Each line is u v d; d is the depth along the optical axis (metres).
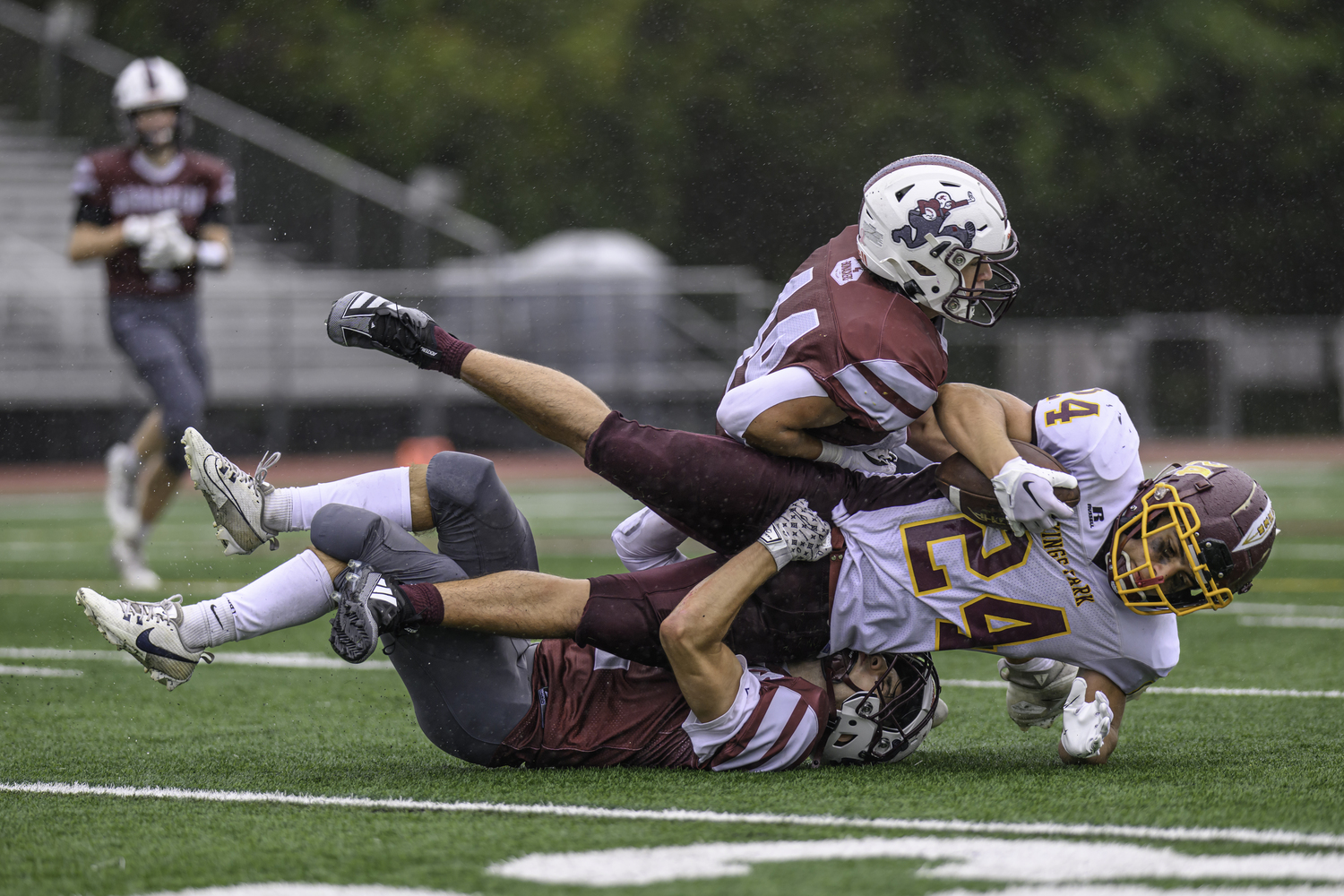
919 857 8.63
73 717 14.62
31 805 10.37
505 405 12.23
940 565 11.25
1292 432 69.62
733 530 11.61
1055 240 77.31
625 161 76.19
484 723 11.36
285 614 11.20
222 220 27.77
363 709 15.17
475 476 11.52
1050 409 11.31
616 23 76.44
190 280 26.14
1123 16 78.00
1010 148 76.19
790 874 8.26
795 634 11.40
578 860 8.60
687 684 11.07
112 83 66.12
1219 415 68.69
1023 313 77.25
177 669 11.21
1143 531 10.94
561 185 75.62
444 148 75.06
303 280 62.34
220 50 73.31
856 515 11.48
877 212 11.91
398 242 64.12
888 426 11.60
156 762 12.16
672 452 11.60
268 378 58.53
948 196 11.79
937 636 11.32
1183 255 77.38
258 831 9.45
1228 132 77.94
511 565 11.71
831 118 76.69
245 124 63.78
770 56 76.62
